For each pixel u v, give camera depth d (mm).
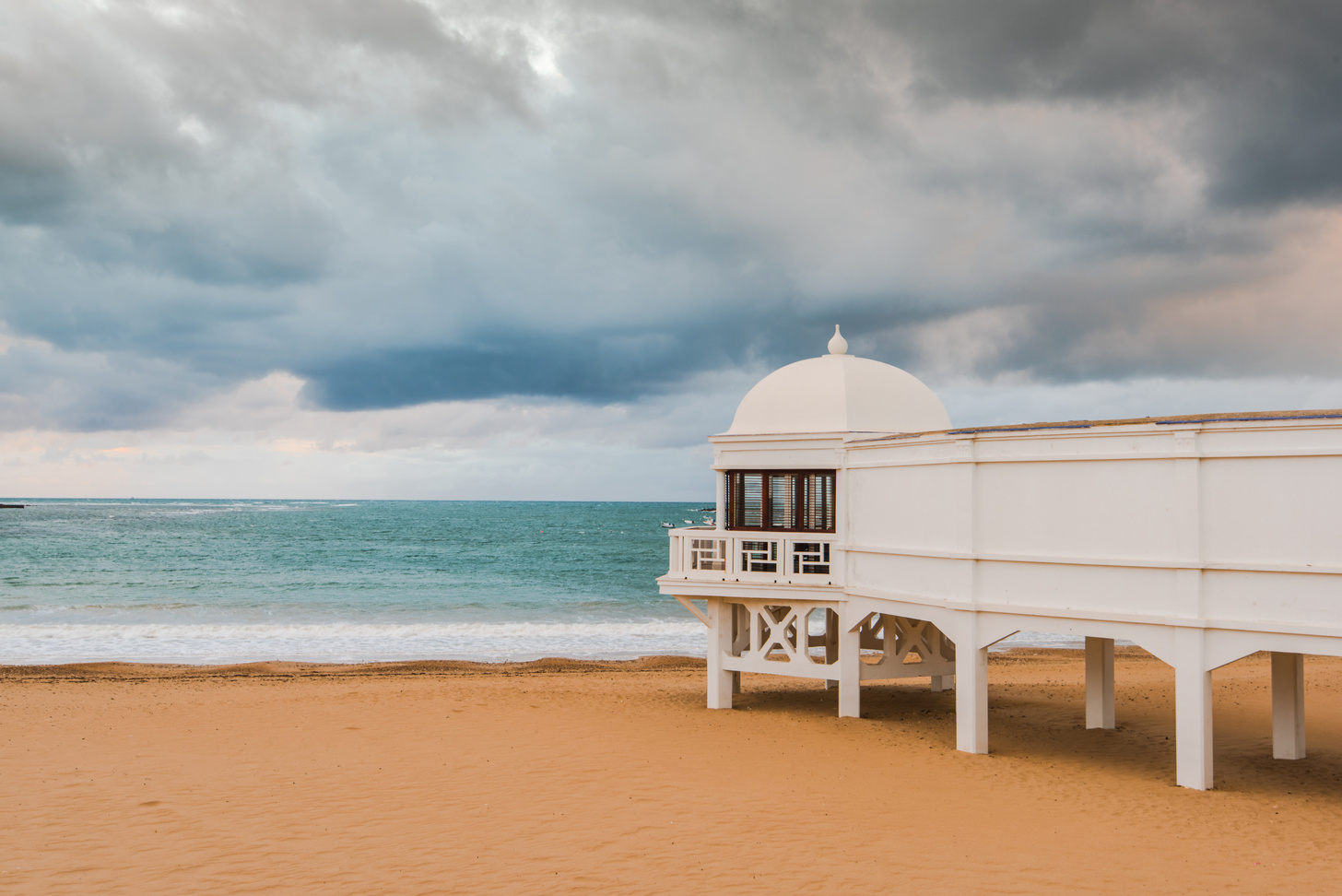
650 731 15641
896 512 15133
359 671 26359
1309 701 19750
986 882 8766
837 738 15062
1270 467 10797
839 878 8852
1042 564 12672
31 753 14102
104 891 8477
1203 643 11188
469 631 36469
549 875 8953
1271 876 8977
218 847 9750
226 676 25125
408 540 100375
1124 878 8891
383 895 8422
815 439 16766
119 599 47219
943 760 13555
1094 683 16547
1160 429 11430
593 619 41094
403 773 12844
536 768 13133
